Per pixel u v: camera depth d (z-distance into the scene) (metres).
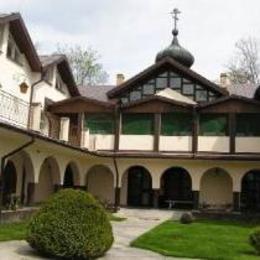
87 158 28.77
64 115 29.48
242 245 16.28
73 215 12.97
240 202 28.69
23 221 19.50
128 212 26.98
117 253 14.24
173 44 34.41
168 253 14.48
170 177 30.50
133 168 30.84
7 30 23.47
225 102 28.25
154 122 29.02
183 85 30.39
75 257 12.82
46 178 27.36
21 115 21.19
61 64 30.00
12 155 20.33
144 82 30.94
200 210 27.39
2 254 12.75
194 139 28.47
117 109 29.22
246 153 27.97
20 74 25.02
